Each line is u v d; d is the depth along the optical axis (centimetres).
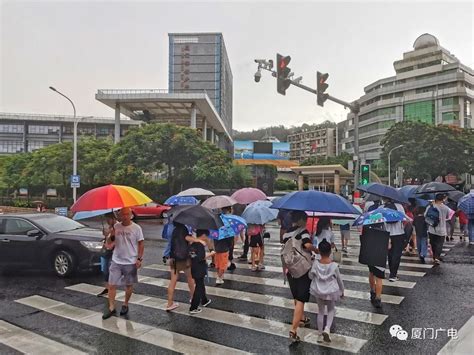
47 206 3800
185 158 3338
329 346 512
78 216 708
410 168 4812
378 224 729
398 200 821
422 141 4756
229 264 979
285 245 543
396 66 9138
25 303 721
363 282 841
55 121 8831
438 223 998
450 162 4619
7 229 998
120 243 644
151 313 654
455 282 830
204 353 495
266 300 720
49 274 968
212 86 8269
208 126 7119
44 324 610
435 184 1042
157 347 516
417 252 1173
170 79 8338
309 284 534
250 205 966
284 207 568
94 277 932
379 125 8781
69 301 733
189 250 652
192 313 647
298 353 491
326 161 8544
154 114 6081
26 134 8838
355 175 1892
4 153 8788
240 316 634
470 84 8044
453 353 485
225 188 3831
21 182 4009
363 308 663
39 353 504
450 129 4762
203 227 606
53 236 948
